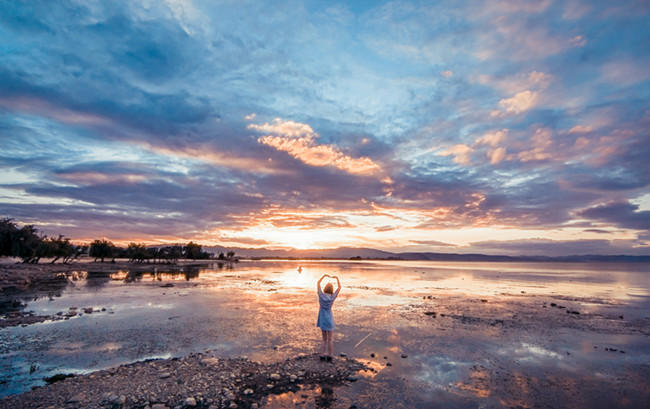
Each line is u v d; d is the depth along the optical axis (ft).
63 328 47.01
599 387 27.37
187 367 30.22
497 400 24.73
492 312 62.95
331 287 34.60
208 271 227.40
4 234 179.01
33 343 39.29
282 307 66.95
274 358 33.73
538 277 202.59
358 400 24.31
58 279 133.90
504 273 261.03
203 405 23.13
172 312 60.29
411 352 36.50
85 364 32.14
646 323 53.47
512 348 38.63
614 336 44.88
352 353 35.86
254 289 104.12
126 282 125.70
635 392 26.45
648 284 145.79
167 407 22.54
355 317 56.75
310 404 23.47
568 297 89.81
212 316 56.39
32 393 24.31
